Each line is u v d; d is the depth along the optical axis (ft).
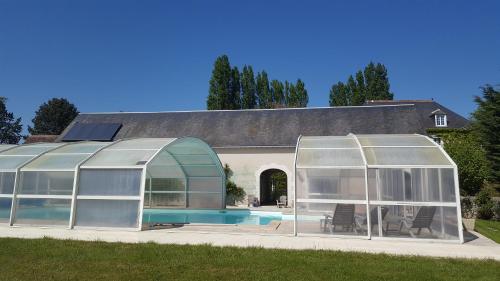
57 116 226.17
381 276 26.58
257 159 98.73
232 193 97.14
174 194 79.56
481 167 71.36
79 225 45.91
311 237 41.04
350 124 101.81
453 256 32.53
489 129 73.36
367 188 40.75
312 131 101.19
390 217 40.09
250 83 203.21
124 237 40.40
